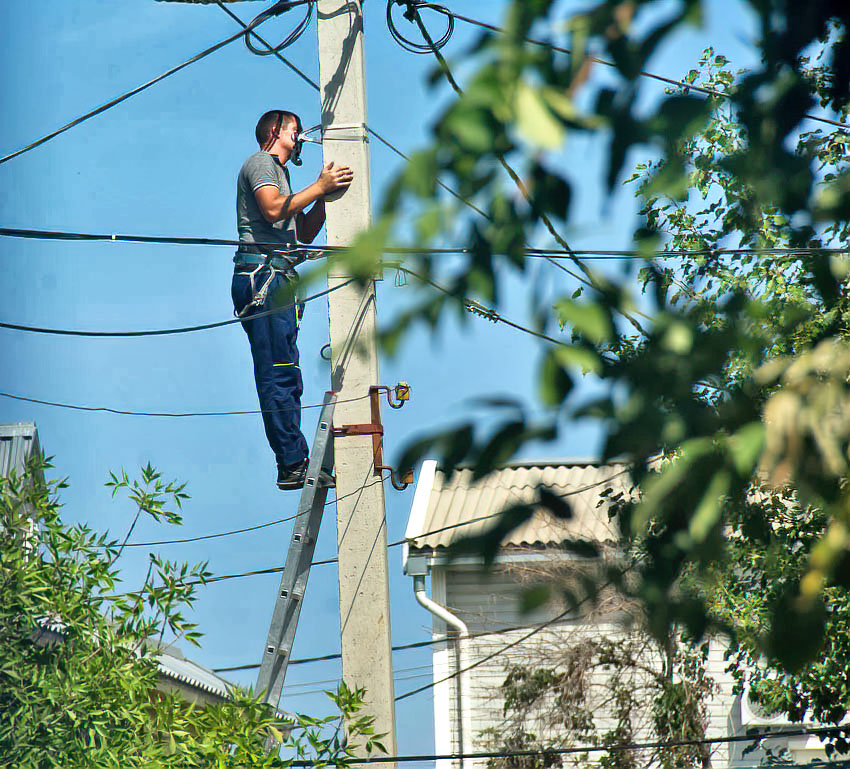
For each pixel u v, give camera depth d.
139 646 24.75
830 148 23.25
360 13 30.58
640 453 5.93
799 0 5.98
